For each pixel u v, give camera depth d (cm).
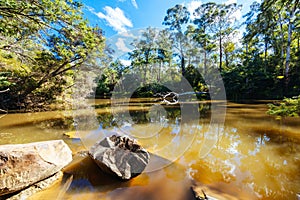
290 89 983
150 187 169
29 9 488
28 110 713
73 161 225
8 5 435
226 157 234
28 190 166
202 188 163
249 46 1409
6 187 152
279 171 194
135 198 154
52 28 602
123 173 181
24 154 168
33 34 618
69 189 170
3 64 654
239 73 1185
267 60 1252
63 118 555
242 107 711
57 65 773
